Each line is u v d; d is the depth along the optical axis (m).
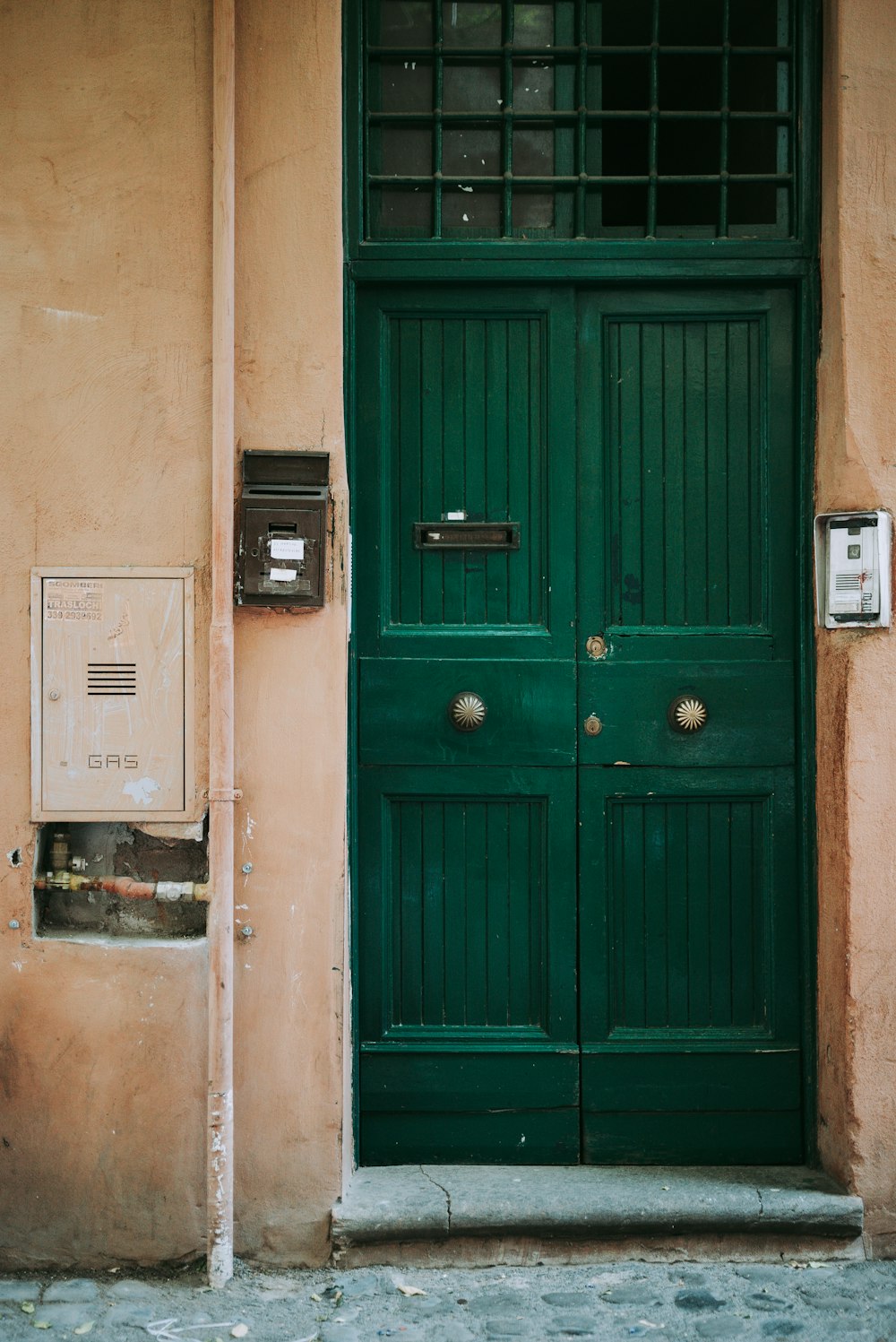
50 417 2.99
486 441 3.31
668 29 3.45
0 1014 2.99
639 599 3.34
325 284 3.02
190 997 2.97
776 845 3.32
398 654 3.29
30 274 2.99
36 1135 2.98
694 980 3.33
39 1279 2.96
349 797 3.22
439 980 3.32
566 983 3.31
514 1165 3.29
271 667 3.01
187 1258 2.97
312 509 2.98
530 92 3.30
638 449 3.33
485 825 3.33
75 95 2.98
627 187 3.36
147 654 3.00
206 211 2.99
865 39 3.08
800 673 3.27
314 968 3.01
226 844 2.94
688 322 3.33
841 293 3.10
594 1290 2.88
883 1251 3.06
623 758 3.31
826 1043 3.21
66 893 3.11
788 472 3.31
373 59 3.28
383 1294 2.86
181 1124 2.97
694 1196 3.06
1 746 3.00
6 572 3.00
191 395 3.00
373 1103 3.29
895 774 3.08
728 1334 2.68
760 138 3.35
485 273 3.24
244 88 3.00
